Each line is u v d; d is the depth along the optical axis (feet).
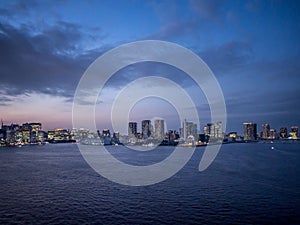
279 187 231.50
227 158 518.37
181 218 155.12
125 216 159.94
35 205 185.98
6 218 159.02
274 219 151.33
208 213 162.61
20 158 608.19
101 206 180.86
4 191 232.53
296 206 173.78
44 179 295.07
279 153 649.61
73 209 175.01
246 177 285.84
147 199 196.85
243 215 157.99
